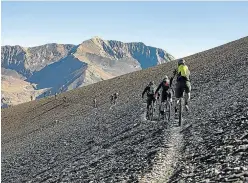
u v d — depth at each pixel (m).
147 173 12.38
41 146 47.78
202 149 13.58
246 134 13.32
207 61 94.44
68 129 60.72
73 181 16.86
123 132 29.22
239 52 84.12
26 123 115.62
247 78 35.91
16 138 85.75
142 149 17.78
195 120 21.69
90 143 31.53
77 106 113.06
